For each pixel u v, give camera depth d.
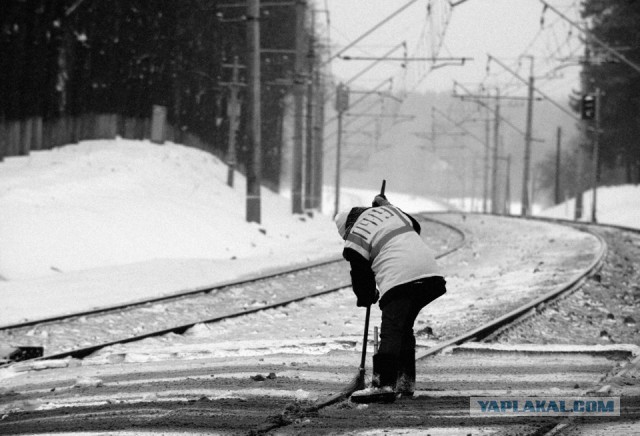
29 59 91.38
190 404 20.83
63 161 93.12
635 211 198.50
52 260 65.00
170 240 80.00
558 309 42.00
